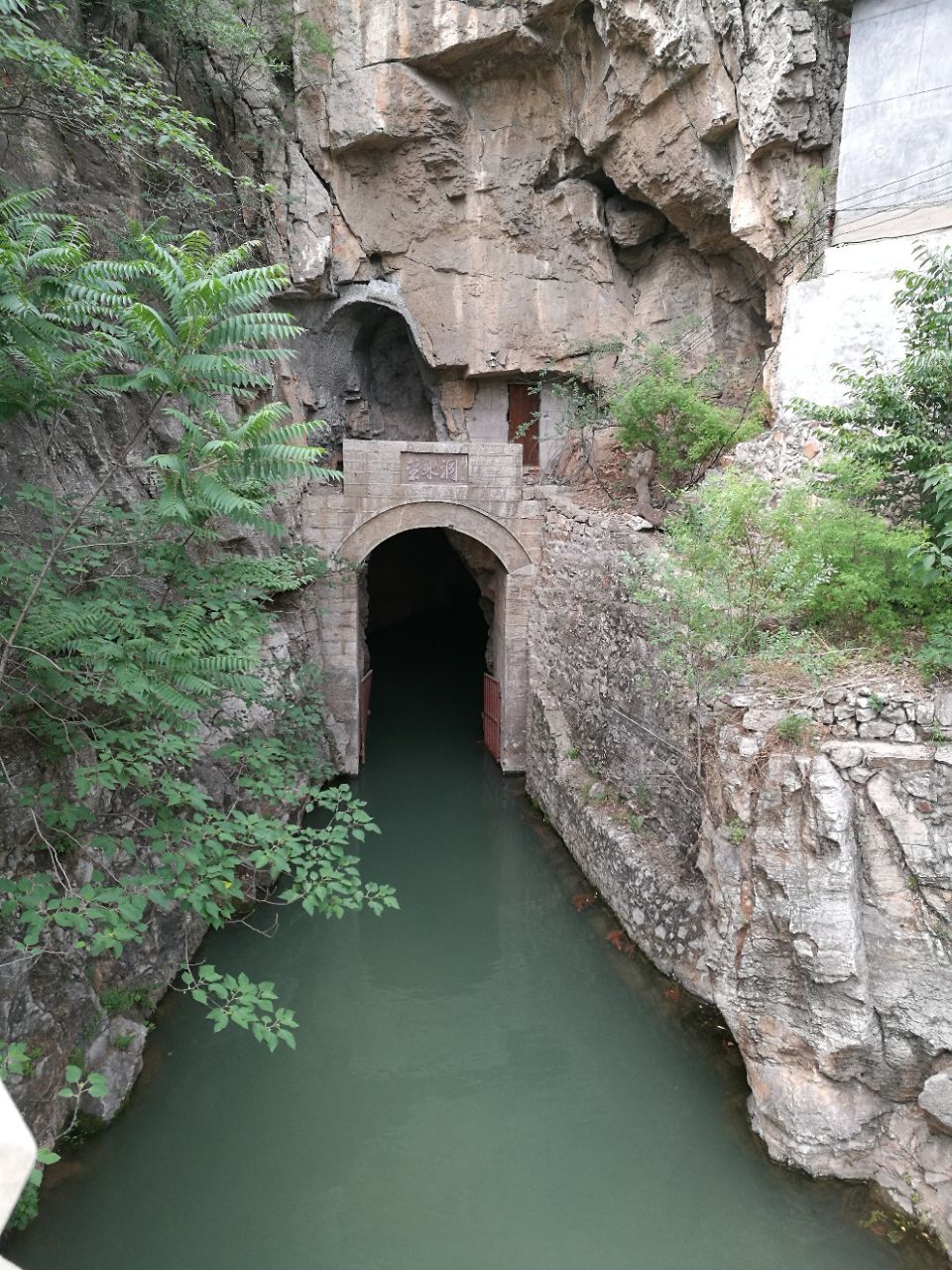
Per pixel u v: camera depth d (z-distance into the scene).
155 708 5.45
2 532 6.48
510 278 14.87
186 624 5.46
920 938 5.31
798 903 5.49
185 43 11.82
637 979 7.99
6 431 6.91
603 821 9.44
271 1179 6.47
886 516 6.74
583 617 10.84
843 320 8.61
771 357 10.84
